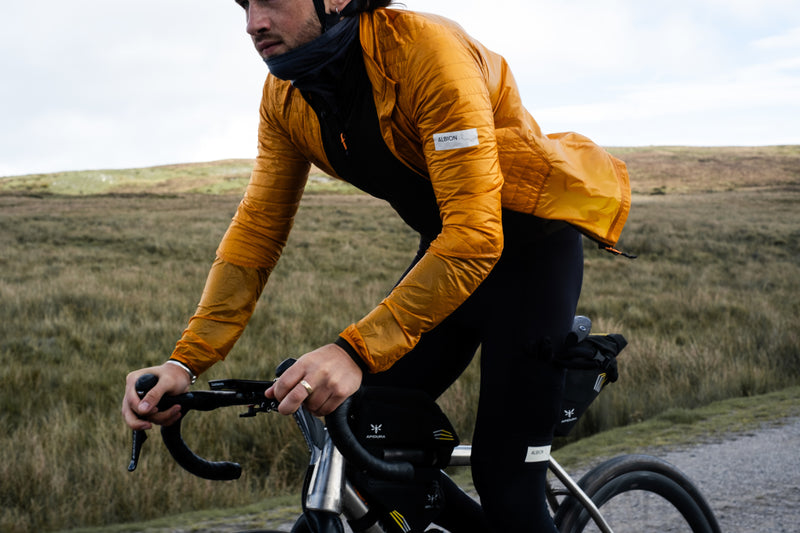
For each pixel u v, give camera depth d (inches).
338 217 1637.6
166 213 1819.6
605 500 84.3
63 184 3725.4
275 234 73.2
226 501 176.1
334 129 66.7
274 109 71.3
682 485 90.5
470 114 57.7
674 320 478.0
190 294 585.0
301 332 433.1
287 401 49.7
